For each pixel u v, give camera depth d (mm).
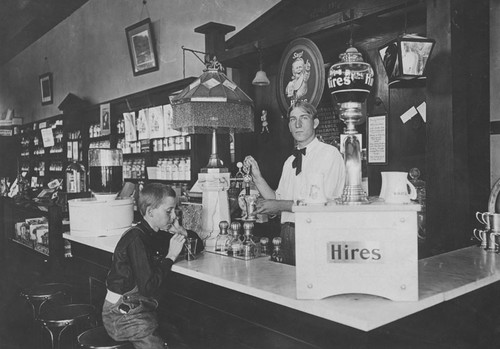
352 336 1706
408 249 1776
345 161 1940
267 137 4793
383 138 3727
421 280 2111
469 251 2758
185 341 2637
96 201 3602
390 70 2908
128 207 3676
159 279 2428
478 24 3047
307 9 4207
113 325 2477
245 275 2271
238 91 3195
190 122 3072
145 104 6496
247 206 2805
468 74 2934
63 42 9703
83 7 8891
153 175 6250
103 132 7438
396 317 1659
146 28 6680
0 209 6461
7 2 9430
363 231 1796
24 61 11523
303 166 3029
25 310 4488
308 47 3945
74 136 8656
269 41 4250
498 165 3154
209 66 3268
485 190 3070
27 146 10891
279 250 2604
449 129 2797
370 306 1738
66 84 9656
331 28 3693
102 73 8242
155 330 2533
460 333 2137
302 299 1831
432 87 2881
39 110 10914
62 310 3039
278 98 4340
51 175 9875
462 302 2148
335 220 1805
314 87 3918
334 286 1820
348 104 1973
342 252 1810
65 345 3787
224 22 5520
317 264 1821
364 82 1934
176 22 6301
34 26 10086
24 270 5520
